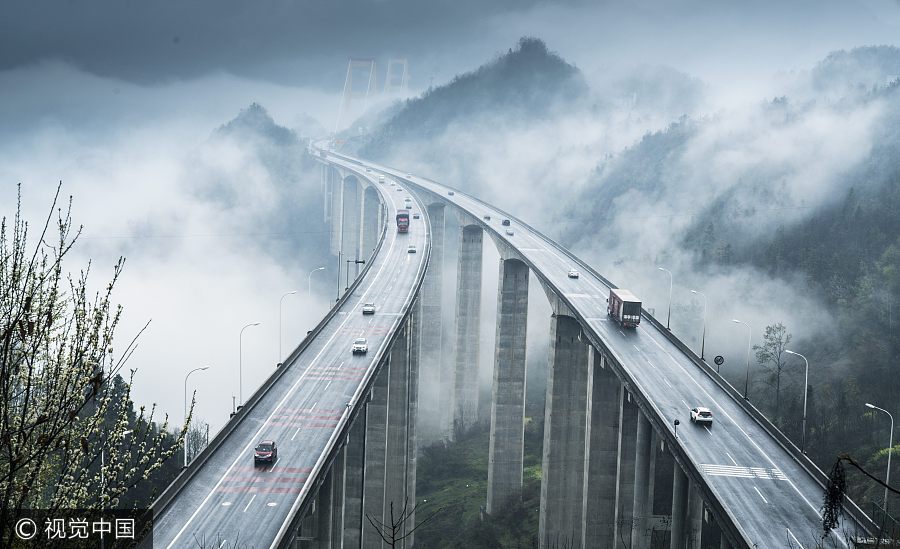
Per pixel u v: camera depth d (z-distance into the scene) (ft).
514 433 555.69
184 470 265.54
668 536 379.96
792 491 268.82
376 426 448.24
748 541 230.27
